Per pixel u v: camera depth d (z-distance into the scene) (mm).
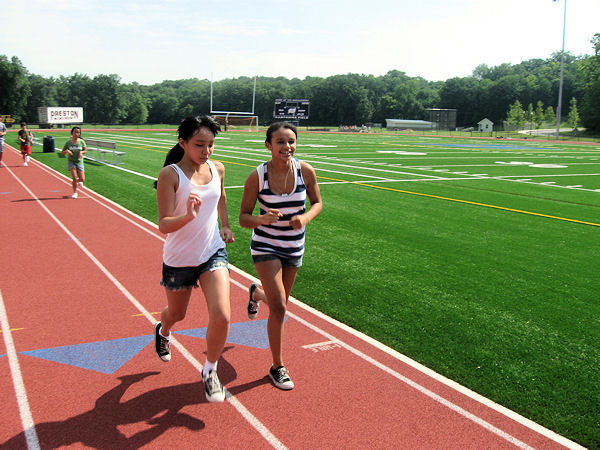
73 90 125750
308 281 6098
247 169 19344
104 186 14016
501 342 4508
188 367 3885
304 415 3250
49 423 3086
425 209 11562
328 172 19031
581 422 3266
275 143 3508
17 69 101000
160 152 27531
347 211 11055
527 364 4090
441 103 133375
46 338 4336
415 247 7973
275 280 3562
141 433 3006
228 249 7598
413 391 3598
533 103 122625
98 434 2984
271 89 138500
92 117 127062
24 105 105125
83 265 6539
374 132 82312
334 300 5465
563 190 15359
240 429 3076
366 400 3457
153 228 8859
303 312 5078
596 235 9211
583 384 3779
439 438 3037
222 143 38188
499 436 3082
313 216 3611
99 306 5113
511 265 7074
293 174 3621
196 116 3225
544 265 7109
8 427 3035
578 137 71438
